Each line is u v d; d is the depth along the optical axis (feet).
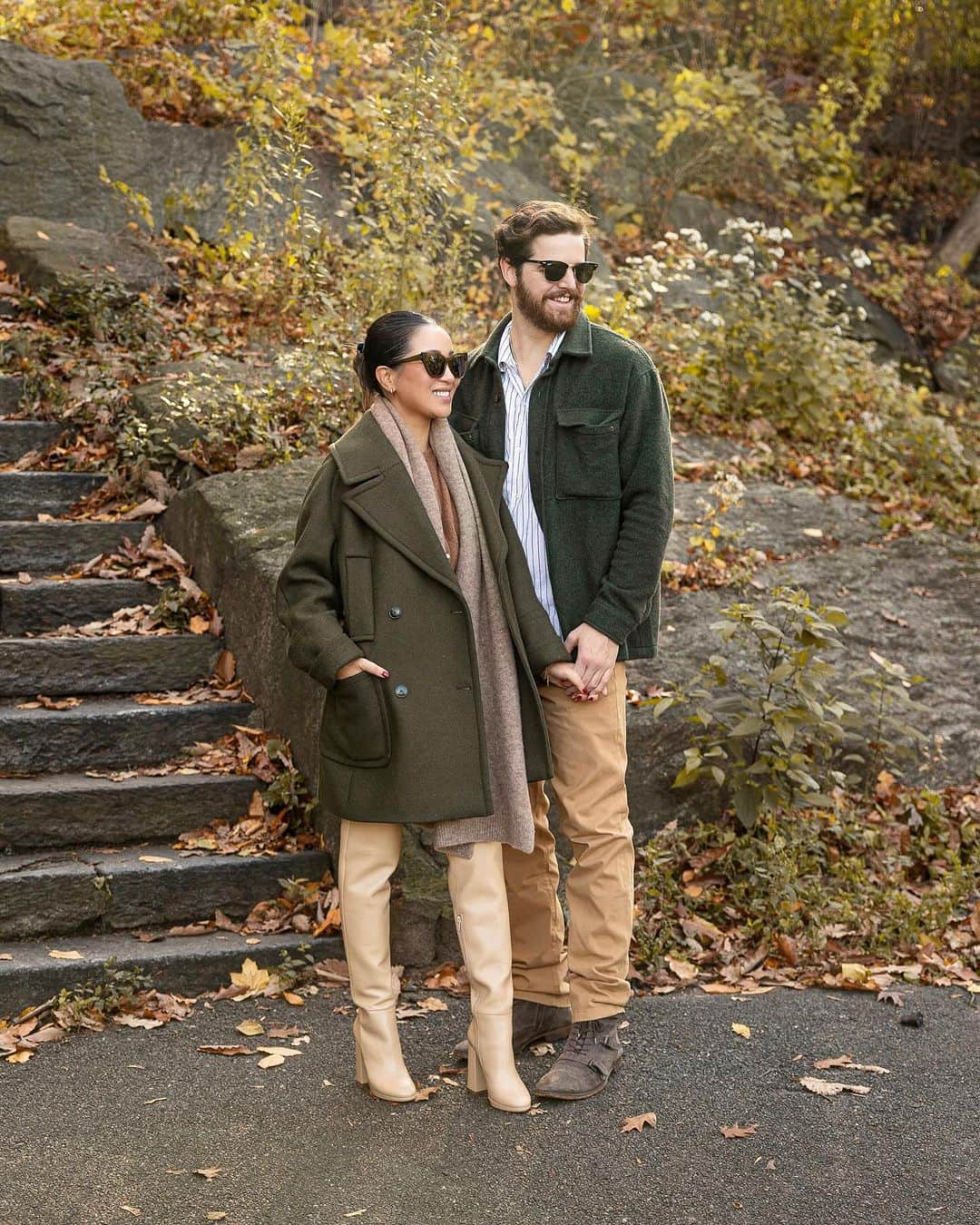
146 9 31.65
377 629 10.26
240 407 19.76
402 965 13.15
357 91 31.55
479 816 10.18
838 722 16.26
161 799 14.33
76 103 27.40
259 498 17.46
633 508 10.90
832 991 13.10
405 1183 9.16
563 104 37.11
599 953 10.80
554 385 11.09
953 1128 10.18
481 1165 9.43
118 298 22.91
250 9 30.42
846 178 38.06
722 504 20.62
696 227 36.65
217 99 29.99
